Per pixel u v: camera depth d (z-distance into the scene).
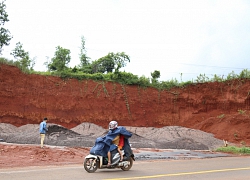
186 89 44.97
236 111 41.19
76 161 13.79
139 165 12.86
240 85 42.47
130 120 41.50
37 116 36.50
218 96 43.03
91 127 33.12
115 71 43.94
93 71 51.69
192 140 26.11
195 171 11.08
